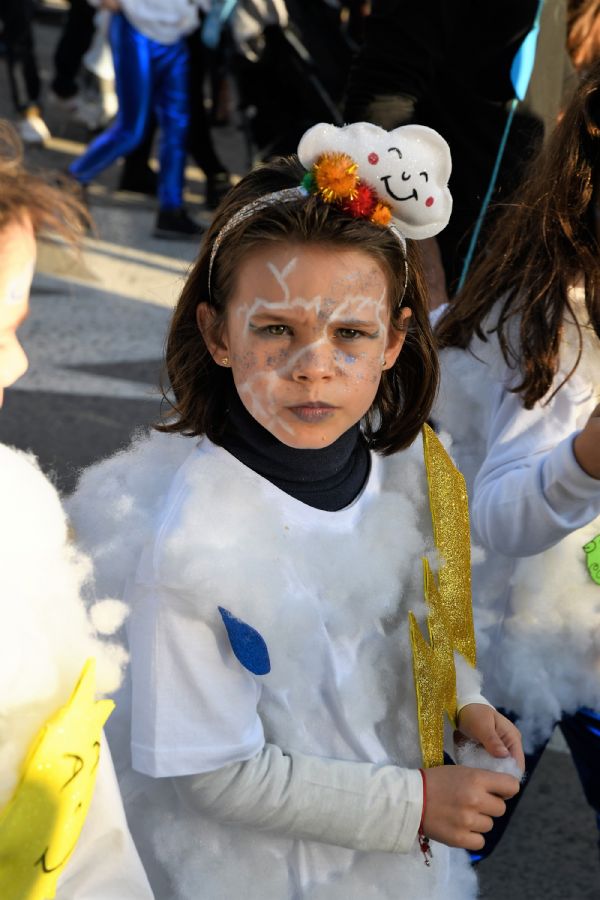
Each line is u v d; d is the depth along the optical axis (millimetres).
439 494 1755
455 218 2850
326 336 1501
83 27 9016
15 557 1198
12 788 1174
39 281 6164
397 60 2748
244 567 1491
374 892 1613
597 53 2770
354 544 1629
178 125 6711
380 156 1504
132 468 1670
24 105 8547
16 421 4641
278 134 6027
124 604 1442
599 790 2230
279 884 1588
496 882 2795
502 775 1616
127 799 1603
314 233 1469
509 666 2076
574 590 2037
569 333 1930
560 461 1755
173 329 1662
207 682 1482
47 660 1210
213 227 1594
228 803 1503
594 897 2762
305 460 1588
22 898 1182
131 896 1324
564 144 1944
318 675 1575
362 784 1549
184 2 6371
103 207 7477
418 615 1689
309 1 5750
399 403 1762
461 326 2082
